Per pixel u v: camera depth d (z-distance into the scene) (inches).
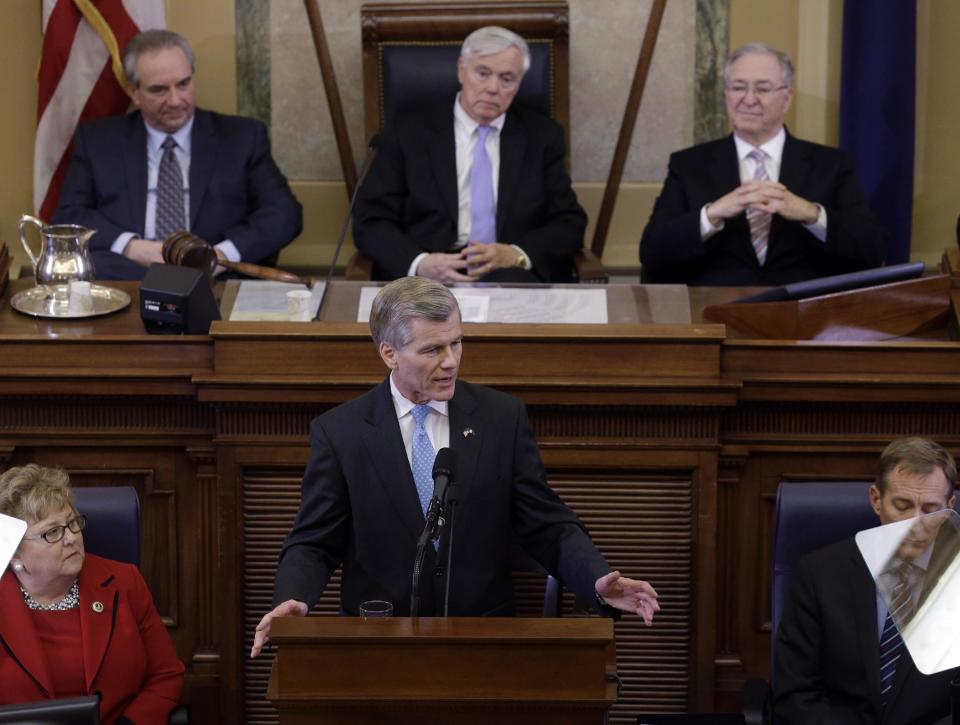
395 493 455.2
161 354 549.6
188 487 560.7
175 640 567.2
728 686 565.9
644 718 464.1
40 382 544.7
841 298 582.2
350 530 465.4
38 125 813.9
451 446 458.6
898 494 450.0
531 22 783.7
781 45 854.5
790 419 554.3
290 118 866.8
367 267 738.8
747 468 558.6
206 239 772.0
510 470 462.9
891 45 808.3
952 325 586.2
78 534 454.3
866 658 455.2
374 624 371.6
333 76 805.2
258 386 533.6
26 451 556.1
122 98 815.1
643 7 857.5
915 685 447.5
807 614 464.8
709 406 535.5
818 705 455.8
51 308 589.6
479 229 765.3
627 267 880.9
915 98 828.6
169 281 558.3
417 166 762.8
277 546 550.3
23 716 382.9
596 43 861.8
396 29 781.3
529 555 472.1
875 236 707.4
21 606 456.4
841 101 824.9
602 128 874.1
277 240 768.9
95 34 807.1
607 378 536.1
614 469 544.1
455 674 366.6
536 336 534.6
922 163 863.1
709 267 729.0
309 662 366.3
